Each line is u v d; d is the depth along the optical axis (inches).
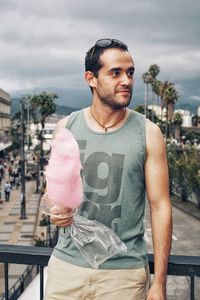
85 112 95.0
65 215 81.2
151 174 87.6
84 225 86.7
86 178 89.0
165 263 85.0
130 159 87.5
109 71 88.2
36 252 101.7
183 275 96.1
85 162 89.4
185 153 1987.0
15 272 650.8
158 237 86.0
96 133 90.7
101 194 87.8
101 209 87.7
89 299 88.2
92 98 93.6
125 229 88.2
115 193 87.4
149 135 88.7
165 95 2746.1
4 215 1411.2
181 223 1413.6
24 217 1344.7
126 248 86.4
